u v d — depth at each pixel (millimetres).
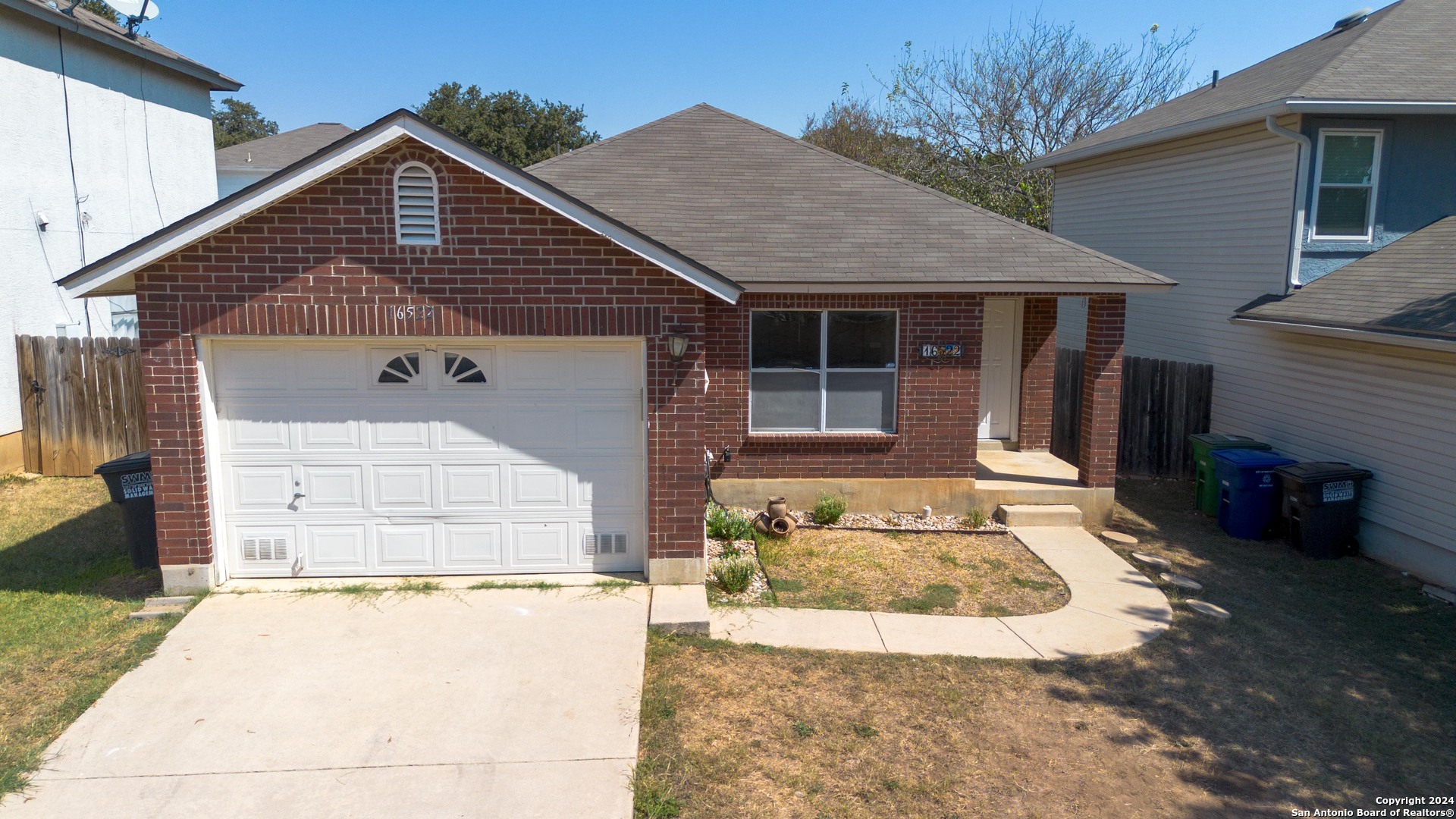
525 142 43344
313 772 5586
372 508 8336
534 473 8422
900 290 10406
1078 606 8586
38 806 5234
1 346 12781
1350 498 10266
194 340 7766
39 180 13461
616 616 7773
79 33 14070
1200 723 6508
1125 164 16562
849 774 5723
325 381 8125
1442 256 11102
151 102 16297
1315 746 6246
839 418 11352
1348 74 12352
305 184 7281
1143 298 16203
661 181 12273
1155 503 12602
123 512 8859
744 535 10312
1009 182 27672
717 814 5285
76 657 6980
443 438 8297
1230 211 13672
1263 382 12812
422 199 7621
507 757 5777
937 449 11289
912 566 9617
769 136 13734
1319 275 12422
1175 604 8766
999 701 6719
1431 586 9344
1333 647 7852
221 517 8195
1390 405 10164
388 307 7730
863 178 12680
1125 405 14062
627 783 5539
